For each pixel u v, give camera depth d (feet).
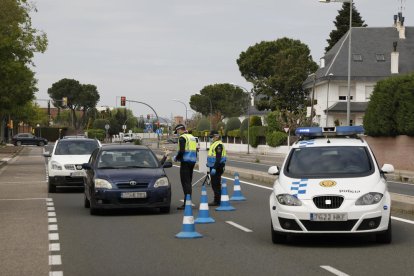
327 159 41.70
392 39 255.09
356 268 31.76
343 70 244.83
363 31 257.55
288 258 34.94
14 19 136.26
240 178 106.73
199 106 487.20
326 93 247.50
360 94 243.81
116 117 530.68
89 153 86.17
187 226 43.09
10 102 149.38
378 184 38.88
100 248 38.96
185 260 34.60
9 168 143.13
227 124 331.98
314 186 38.45
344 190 37.83
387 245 38.78
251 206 63.36
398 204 57.31
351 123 243.19
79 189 88.48
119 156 60.44
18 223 51.67
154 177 56.59
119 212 59.16
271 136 249.14
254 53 336.90
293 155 42.75
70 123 555.69
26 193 81.92
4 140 354.95
